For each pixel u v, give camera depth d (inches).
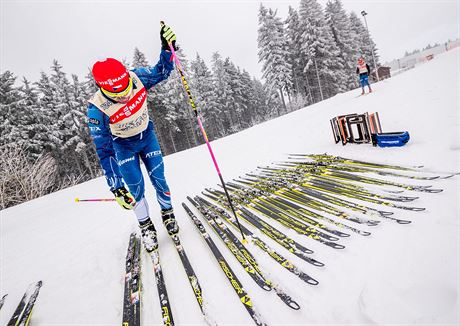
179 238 98.2
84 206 206.7
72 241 125.2
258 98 1847.9
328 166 137.3
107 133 84.5
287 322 55.0
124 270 87.5
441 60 545.3
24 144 772.6
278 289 63.5
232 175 169.3
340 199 99.3
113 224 136.7
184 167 251.3
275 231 87.8
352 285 59.4
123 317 65.3
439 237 66.0
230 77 1406.3
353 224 82.1
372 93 382.3
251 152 226.7
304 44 1136.8
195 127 1312.7
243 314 59.6
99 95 77.0
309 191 112.2
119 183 87.4
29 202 300.2
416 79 351.6
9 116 820.6
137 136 88.0
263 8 1106.1
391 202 88.9
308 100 1298.0
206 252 86.0
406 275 57.2
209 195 137.8
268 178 140.6
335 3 1365.7
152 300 70.5
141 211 90.7
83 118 960.9
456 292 49.4
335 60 1225.4
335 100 509.4
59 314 72.3
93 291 80.0
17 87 874.1
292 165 155.1
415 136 143.6
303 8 1105.4
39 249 124.6
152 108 1063.6
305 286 63.1
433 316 46.7
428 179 97.0
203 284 71.4
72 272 93.2
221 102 1411.2
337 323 51.8
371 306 52.1
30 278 95.3
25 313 72.8
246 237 88.4
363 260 66.0
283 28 1243.8
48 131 878.4
